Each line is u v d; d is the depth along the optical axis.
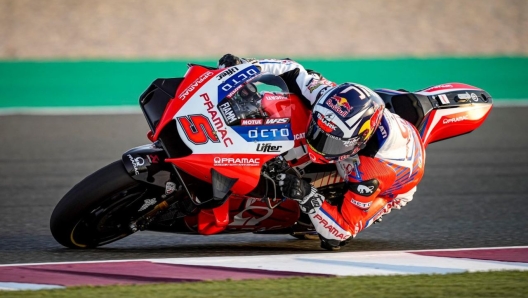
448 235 19.38
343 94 14.95
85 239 16.47
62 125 32.81
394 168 16.14
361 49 53.50
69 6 57.31
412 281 14.23
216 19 57.00
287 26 56.62
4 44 50.72
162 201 15.52
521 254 16.86
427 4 62.56
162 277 14.23
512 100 39.81
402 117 18.23
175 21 56.19
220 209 15.67
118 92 39.72
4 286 13.53
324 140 14.74
